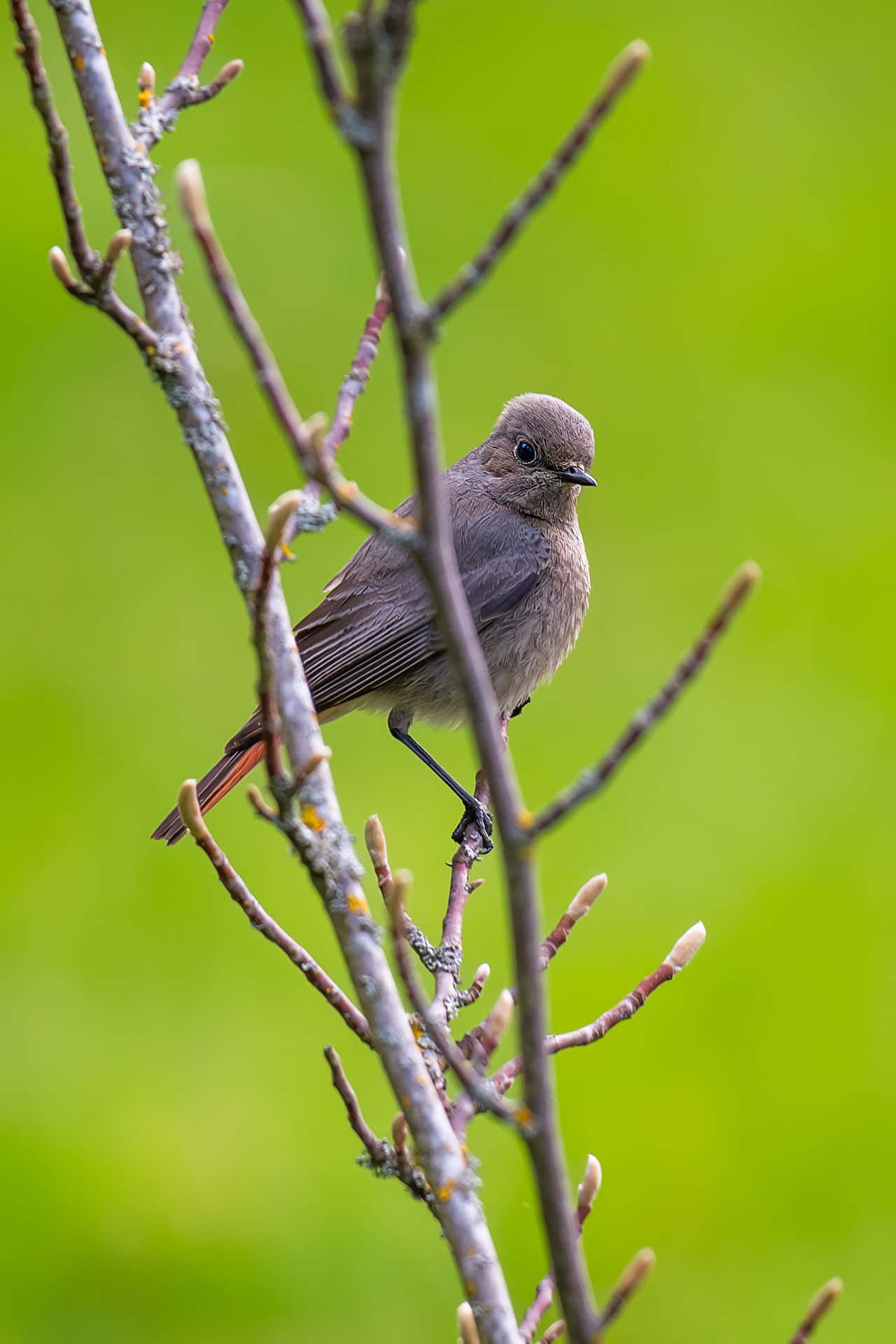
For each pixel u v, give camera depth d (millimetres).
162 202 5160
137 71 18609
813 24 21094
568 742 14078
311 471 3533
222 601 14820
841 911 13250
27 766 13680
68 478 15578
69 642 14359
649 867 13469
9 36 18516
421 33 20547
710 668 14875
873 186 18797
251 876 13000
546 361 16828
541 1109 3701
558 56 20344
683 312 17406
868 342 17422
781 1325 11250
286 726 4883
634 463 16219
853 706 14625
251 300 16781
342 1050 12250
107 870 13039
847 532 15703
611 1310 3758
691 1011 12734
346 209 17859
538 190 3379
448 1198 4461
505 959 12234
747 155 19281
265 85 19172
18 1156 11680
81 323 16734
